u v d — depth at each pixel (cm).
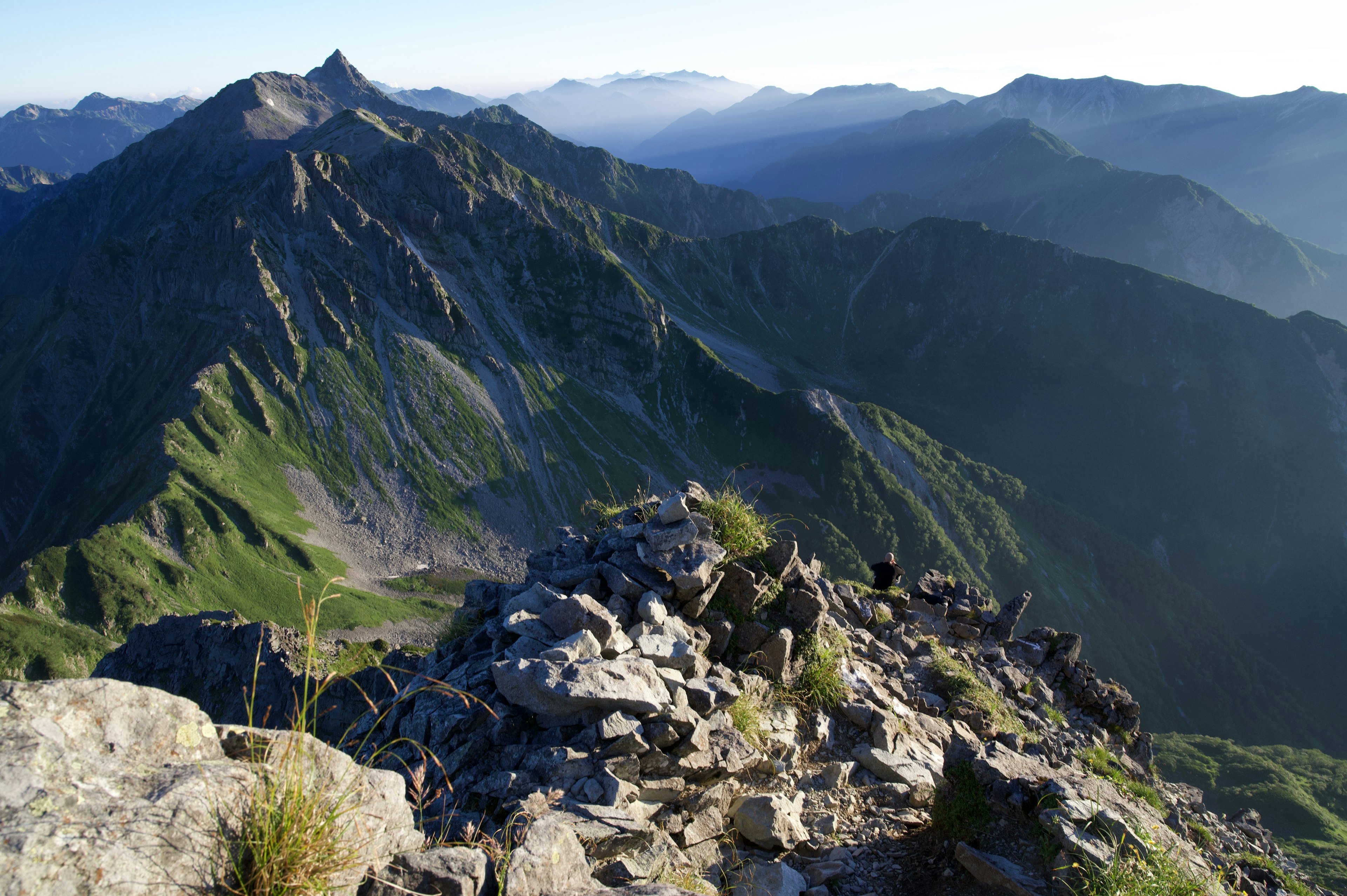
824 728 1382
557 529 1662
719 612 1410
